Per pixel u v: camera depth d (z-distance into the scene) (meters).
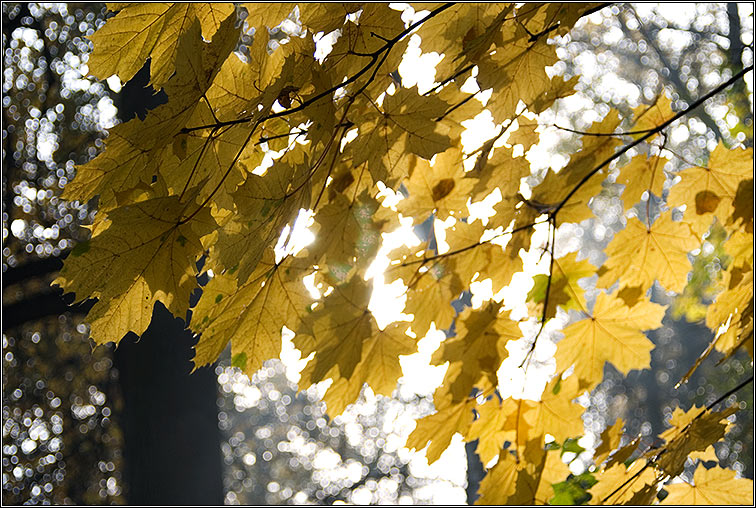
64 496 9.12
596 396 18.72
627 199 2.05
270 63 1.55
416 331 1.99
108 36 1.49
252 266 1.45
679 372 17.30
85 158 8.24
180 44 1.38
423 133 1.60
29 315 7.78
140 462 7.48
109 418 9.41
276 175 1.51
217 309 1.60
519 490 2.08
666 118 2.02
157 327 7.60
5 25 7.97
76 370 9.53
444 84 1.80
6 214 8.09
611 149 1.94
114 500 9.14
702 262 7.31
